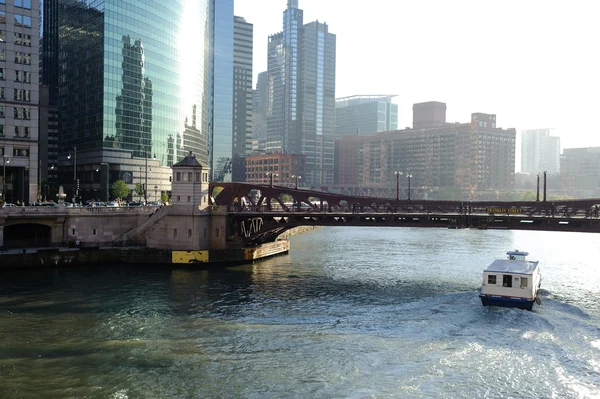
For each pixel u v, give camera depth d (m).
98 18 153.38
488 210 76.94
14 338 45.09
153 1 166.75
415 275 76.81
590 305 57.97
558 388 36.31
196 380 37.06
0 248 78.31
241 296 61.66
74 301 57.84
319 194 87.12
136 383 36.44
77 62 165.38
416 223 78.06
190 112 192.12
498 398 34.81
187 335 46.69
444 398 34.72
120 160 156.12
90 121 157.62
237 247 86.69
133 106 160.12
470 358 41.41
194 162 83.81
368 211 89.62
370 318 52.44
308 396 34.78
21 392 34.75
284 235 107.56
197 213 83.25
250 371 38.75
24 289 63.34
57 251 78.62
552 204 76.75
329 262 89.81
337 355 42.03
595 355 42.09
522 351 42.88
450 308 56.19
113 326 48.88
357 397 34.69
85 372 38.16
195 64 196.00
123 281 69.19
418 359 41.25
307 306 57.25
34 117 114.88
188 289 64.88
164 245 84.69
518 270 57.34
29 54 114.25
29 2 113.94
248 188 89.31
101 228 85.81
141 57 162.62
